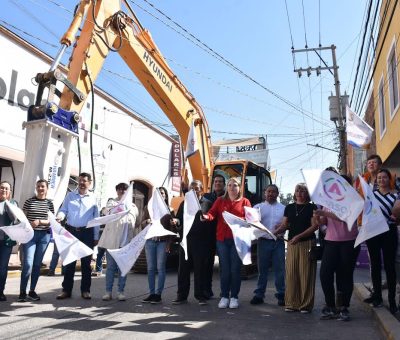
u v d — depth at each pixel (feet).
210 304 21.58
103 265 38.81
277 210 22.79
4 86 35.60
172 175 57.88
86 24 25.36
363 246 40.19
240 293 25.48
